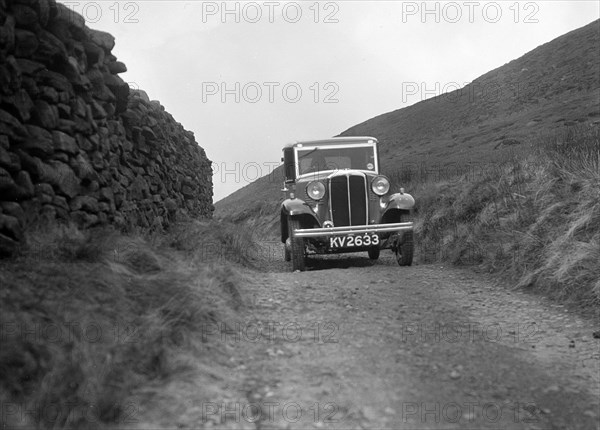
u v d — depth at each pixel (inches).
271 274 263.4
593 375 148.5
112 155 252.5
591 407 129.3
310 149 344.8
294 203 306.8
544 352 165.2
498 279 259.1
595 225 250.5
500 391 135.8
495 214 326.0
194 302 161.2
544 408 128.1
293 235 296.0
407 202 308.5
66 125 202.2
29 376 109.4
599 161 303.6
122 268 165.9
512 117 1289.4
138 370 124.0
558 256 239.5
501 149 804.6
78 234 179.8
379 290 229.0
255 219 742.5
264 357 149.8
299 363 147.2
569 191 295.9
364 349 159.6
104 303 141.4
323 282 240.5
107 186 241.6
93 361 116.5
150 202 311.7
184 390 122.0
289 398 127.3
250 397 126.6
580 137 394.9
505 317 200.1
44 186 182.2
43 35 195.3
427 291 231.9
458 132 1389.0
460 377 142.8
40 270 148.3
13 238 158.9
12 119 170.7
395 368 146.6
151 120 325.7
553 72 1566.2
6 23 171.2
